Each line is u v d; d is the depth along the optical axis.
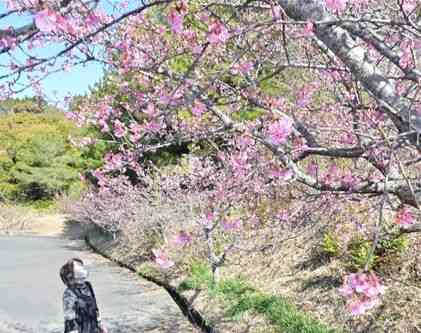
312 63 3.36
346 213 5.98
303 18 2.14
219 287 8.66
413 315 5.60
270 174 3.17
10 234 27.67
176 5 2.05
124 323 8.11
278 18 2.19
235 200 5.00
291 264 8.70
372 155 2.85
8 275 13.12
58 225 30.23
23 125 47.22
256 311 7.31
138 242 14.93
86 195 18.33
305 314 6.73
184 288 9.62
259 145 3.93
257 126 3.35
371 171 3.81
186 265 10.95
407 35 2.68
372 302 1.82
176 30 2.09
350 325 6.06
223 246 9.98
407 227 2.85
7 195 37.16
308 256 8.62
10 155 39.00
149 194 13.12
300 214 5.51
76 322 4.86
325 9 2.14
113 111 5.09
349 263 7.24
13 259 16.58
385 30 2.92
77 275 4.95
